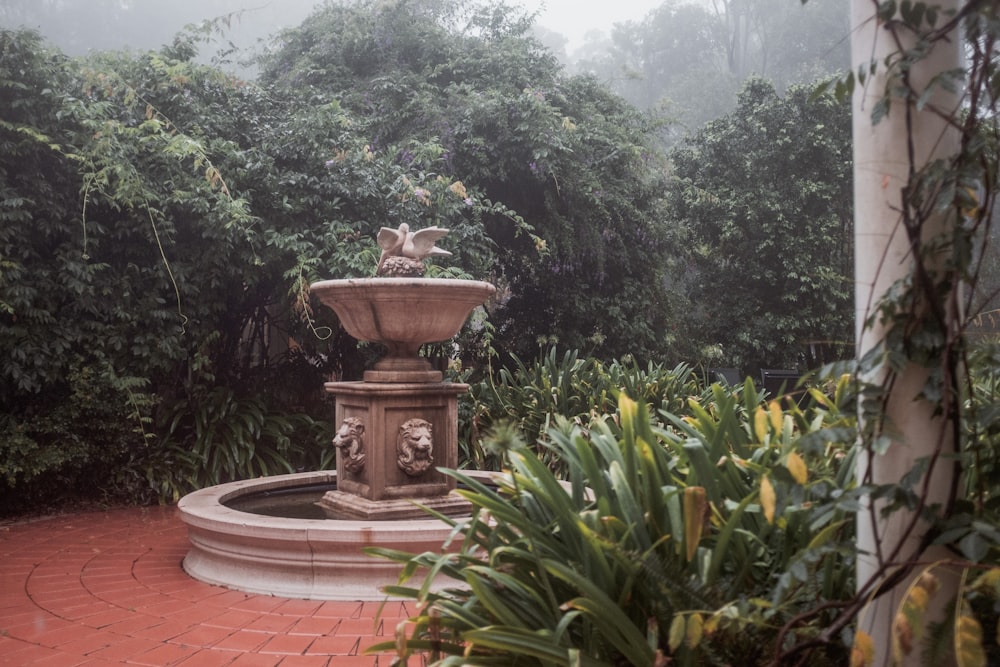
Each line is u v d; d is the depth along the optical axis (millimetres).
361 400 4883
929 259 1527
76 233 6715
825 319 12477
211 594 4211
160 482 7113
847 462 2016
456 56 10359
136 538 5711
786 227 12531
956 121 1479
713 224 13078
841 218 12664
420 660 3229
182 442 7648
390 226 7844
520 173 10000
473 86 9906
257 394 8086
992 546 1438
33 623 3705
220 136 7594
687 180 12859
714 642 1739
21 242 6516
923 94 1480
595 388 7176
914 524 1499
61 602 4059
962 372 1599
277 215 7539
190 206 7074
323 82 10180
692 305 13586
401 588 1975
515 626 1786
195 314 7492
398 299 4625
